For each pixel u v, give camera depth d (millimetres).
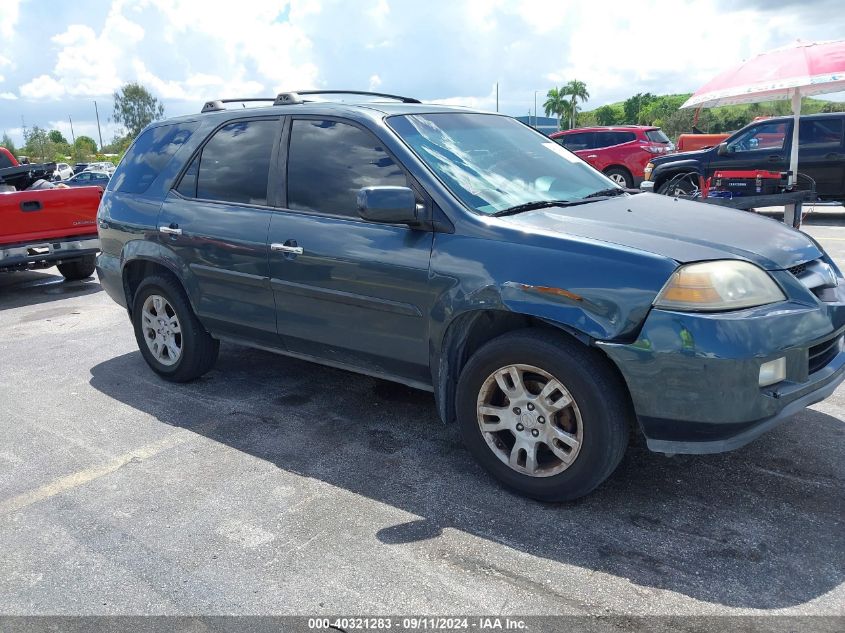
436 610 2541
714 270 2861
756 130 13156
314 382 4922
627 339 2857
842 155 12375
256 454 3846
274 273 3986
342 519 3164
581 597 2584
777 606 2496
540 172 3951
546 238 3102
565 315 2943
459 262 3258
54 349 6059
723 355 2736
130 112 124375
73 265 9203
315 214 3857
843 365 3184
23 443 4105
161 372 5023
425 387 3648
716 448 2896
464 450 3816
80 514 3285
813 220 12578
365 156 3715
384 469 3623
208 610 2588
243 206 4199
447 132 3908
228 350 5711
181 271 4531
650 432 2951
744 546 2852
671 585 2631
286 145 4074
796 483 3312
